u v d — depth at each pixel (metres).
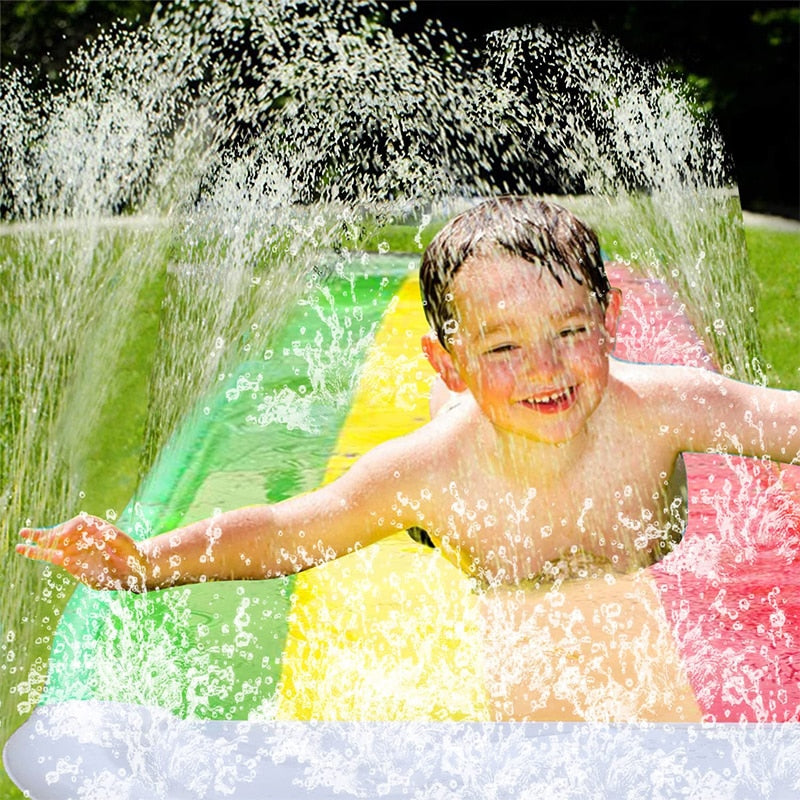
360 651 4.20
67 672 4.20
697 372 4.61
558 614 4.35
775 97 16.50
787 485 5.43
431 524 4.56
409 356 8.29
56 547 4.31
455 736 3.69
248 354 8.39
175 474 6.27
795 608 4.32
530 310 4.07
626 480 4.50
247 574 4.52
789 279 10.64
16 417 7.10
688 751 3.54
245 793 3.44
